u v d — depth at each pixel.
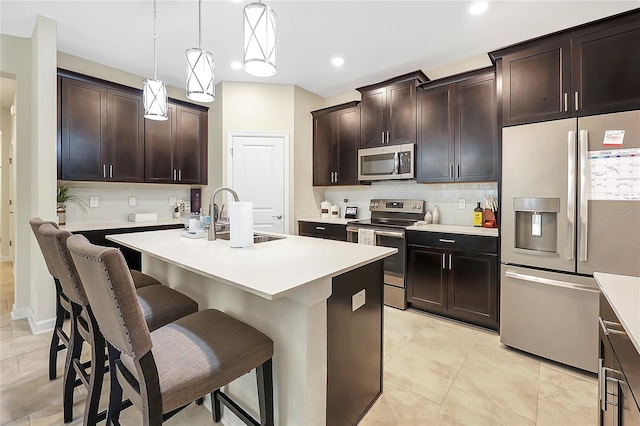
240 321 1.45
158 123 3.78
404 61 3.46
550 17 2.58
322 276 1.25
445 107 3.23
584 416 1.69
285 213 4.28
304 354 1.28
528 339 2.33
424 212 3.72
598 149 2.01
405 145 3.49
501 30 2.80
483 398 1.85
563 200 2.13
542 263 2.24
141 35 2.92
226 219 2.51
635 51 1.93
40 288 2.69
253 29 1.45
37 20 2.63
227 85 4.11
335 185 4.28
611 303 1.02
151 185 4.05
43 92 2.64
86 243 1.03
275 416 1.41
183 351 1.16
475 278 2.83
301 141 4.38
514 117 2.37
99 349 1.40
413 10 2.51
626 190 1.93
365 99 3.90
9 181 5.23
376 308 1.80
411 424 1.64
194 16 2.62
